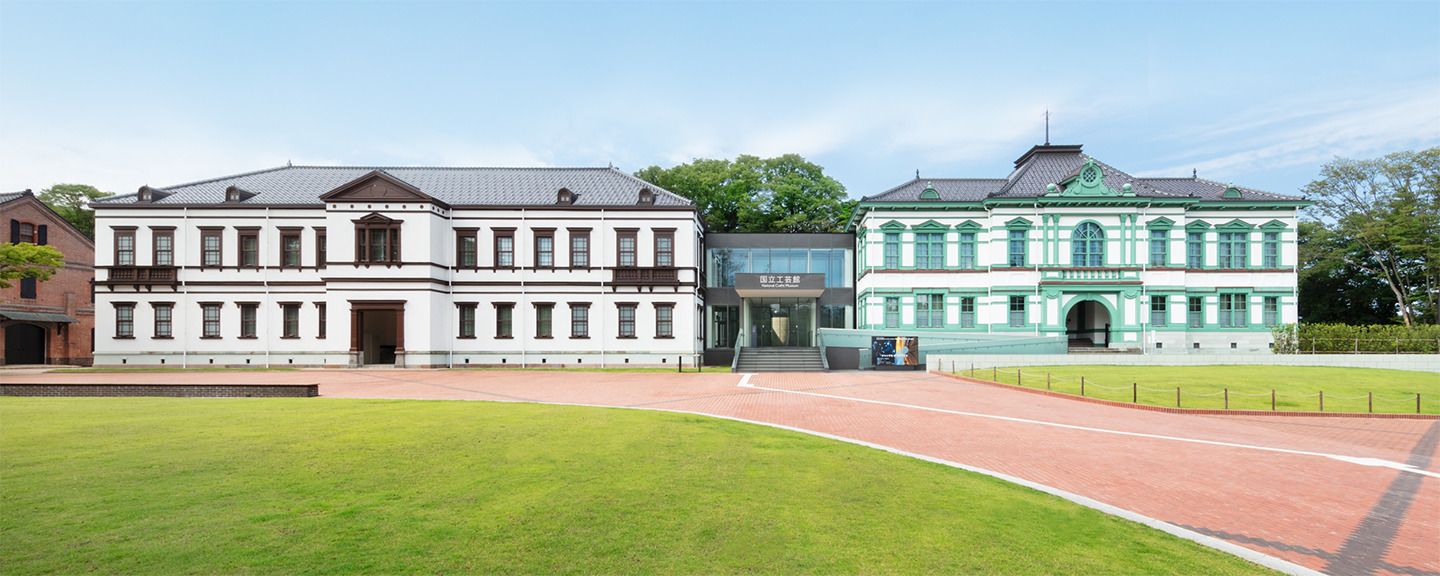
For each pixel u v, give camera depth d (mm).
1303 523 9836
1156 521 9430
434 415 16750
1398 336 36594
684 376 31844
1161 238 40500
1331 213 49938
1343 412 21453
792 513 9094
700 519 8727
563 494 9625
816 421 17812
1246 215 41125
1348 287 52562
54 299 41938
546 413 17406
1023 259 40719
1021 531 8695
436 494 9492
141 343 38219
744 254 44438
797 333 43500
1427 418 21125
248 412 16938
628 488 10023
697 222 41000
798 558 7562
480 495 9484
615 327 39062
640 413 17812
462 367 38375
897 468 11828
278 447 12305
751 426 16141
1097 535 8688
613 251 39250
